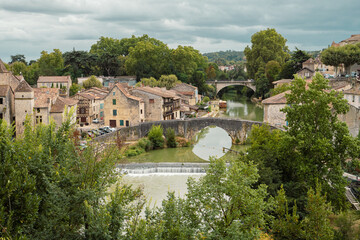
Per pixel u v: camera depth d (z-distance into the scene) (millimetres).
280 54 162500
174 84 122625
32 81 124000
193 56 163125
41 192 16078
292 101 34750
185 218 19672
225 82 151500
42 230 15305
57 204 15602
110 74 149750
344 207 30188
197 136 81562
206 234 18594
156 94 78188
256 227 20188
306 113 32875
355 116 53094
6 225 13984
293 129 33719
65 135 18500
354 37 113625
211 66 189000
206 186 20297
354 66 94125
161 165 52281
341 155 32531
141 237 15445
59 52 146500
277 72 137750
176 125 71562
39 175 16031
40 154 16219
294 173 33906
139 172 50219
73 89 110750
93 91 92375
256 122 67562
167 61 145500
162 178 47812
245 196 20516
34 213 14602
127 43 187000
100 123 80875
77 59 139125
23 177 15023
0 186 14445
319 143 30922
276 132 37812
